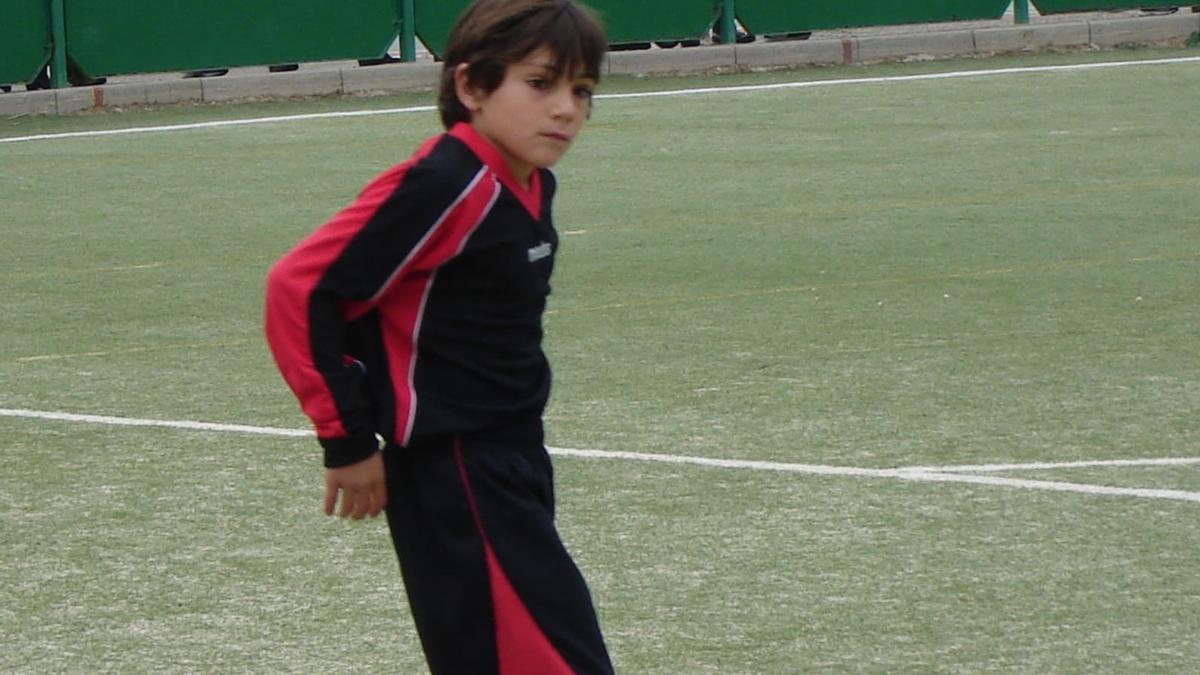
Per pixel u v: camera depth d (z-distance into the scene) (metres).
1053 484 13.62
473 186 7.14
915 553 12.20
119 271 23.05
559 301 20.53
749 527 12.77
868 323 19.09
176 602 11.52
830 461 14.27
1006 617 11.07
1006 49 49.16
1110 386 16.39
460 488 7.32
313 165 32.50
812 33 52.91
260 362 18.03
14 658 10.62
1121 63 45.47
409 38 45.66
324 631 11.02
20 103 41.25
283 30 44.34
